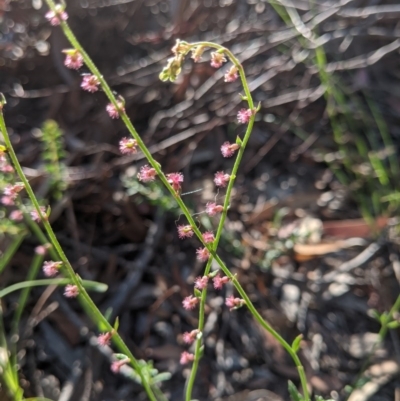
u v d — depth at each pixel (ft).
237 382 0.37
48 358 0.38
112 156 0.50
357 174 0.49
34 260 0.43
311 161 0.52
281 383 0.37
